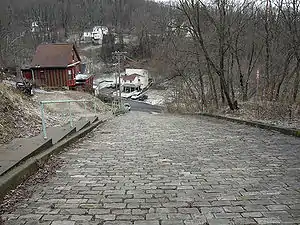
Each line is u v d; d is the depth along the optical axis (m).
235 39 19.69
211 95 27.84
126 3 99.44
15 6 71.69
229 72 22.72
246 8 18.70
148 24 70.50
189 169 5.97
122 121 19.05
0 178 4.66
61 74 41.22
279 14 17.44
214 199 4.33
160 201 4.29
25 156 5.83
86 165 6.39
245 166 6.07
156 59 45.53
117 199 4.38
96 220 3.71
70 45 43.22
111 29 96.81
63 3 99.81
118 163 6.55
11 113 10.48
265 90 18.98
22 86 23.92
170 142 9.26
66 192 4.68
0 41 43.69
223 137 10.04
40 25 81.88
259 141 8.84
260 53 21.30
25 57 57.34
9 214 3.89
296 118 12.41
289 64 17.44
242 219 3.68
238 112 17.95
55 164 6.39
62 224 3.61
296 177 5.28
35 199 4.39
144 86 73.06
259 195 4.45
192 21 19.95
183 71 32.44
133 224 3.60
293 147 7.76
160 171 5.86
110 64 85.56
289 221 3.62
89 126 12.79
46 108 19.36
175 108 39.12
